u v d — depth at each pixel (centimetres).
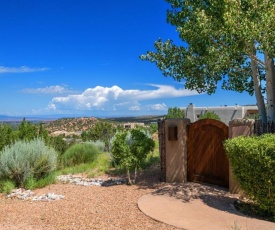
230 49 809
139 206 688
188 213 631
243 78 1129
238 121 815
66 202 773
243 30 742
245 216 614
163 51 1080
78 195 852
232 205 691
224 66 895
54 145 1678
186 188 844
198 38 867
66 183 1050
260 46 761
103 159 1516
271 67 928
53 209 709
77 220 616
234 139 688
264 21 738
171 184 909
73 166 1458
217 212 634
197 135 934
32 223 609
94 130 2589
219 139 875
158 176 1047
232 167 679
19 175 1009
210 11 880
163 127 975
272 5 752
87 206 720
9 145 1257
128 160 937
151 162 1309
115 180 1048
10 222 620
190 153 950
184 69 1052
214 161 885
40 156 1057
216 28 820
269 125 812
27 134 1436
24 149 1047
